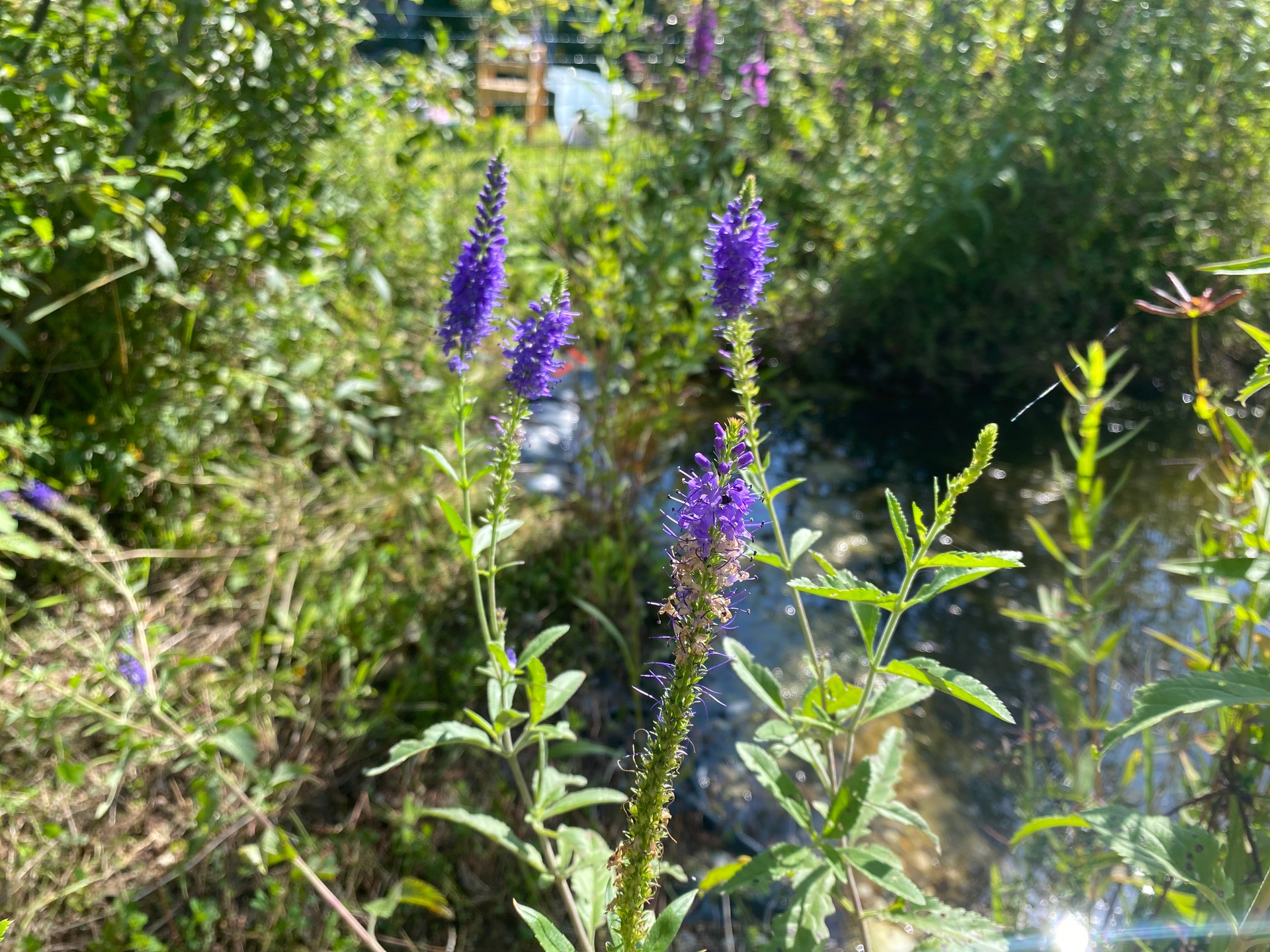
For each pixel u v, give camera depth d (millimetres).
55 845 2840
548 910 3232
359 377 4395
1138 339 6590
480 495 4582
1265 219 6473
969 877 3438
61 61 3611
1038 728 3902
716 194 5371
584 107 5730
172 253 3955
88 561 3014
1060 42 7082
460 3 7594
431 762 3611
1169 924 2406
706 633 1495
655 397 5238
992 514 5699
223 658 3578
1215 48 6691
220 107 4090
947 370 7074
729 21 6543
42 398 4078
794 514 5793
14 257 3312
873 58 8016
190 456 4172
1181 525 5324
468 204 5551
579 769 3734
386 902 2697
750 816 3771
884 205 7078
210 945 2803
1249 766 2338
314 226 4715
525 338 2348
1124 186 6664
